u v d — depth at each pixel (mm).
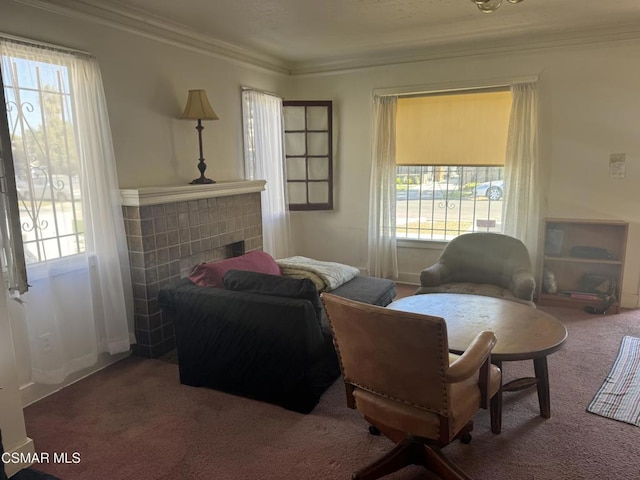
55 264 2664
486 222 4781
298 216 5516
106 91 3057
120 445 2234
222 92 4195
